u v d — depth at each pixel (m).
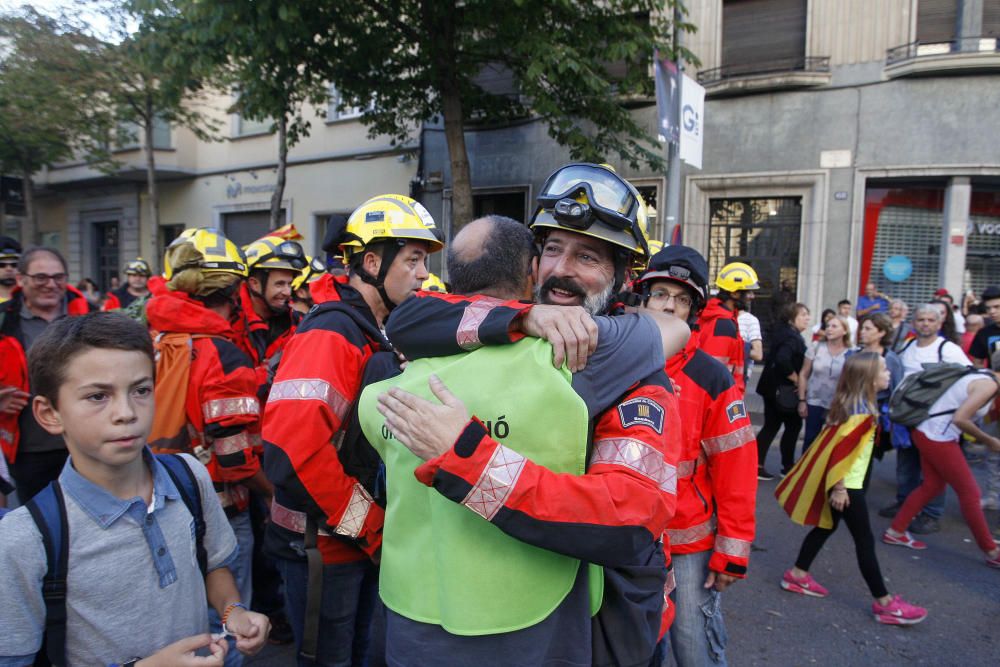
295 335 2.06
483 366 1.18
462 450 1.05
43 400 1.37
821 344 6.08
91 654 1.36
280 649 3.19
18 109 11.73
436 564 1.21
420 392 1.22
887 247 10.42
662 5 8.48
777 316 6.27
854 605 3.80
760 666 3.17
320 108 14.05
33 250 3.24
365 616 2.27
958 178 9.80
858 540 3.63
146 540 1.44
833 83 10.13
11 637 1.28
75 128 12.60
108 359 1.34
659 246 4.23
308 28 8.15
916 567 4.33
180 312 2.57
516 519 1.03
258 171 15.14
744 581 4.11
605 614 1.31
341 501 1.91
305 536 1.99
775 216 10.84
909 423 4.56
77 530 1.35
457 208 9.29
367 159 13.65
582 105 9.34
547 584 1.15
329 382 1.92
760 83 10.32
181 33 8.23
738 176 10.70
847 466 3.62
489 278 1.39
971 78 9.52
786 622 3.60
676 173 6.46
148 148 12.92
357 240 2.28
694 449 2.32
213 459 2.62
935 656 3.26
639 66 8.96
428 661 1.19
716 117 10.83
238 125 15.37
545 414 1.10
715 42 10.79
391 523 1.33
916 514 4.66
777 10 10.48
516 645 1.14
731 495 2.30
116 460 1.36
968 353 6.90
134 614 1.41
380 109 11.00
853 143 10.09
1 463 2.23
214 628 1.89
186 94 13.34
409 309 1.33
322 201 14.34
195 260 2.67
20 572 1.29
